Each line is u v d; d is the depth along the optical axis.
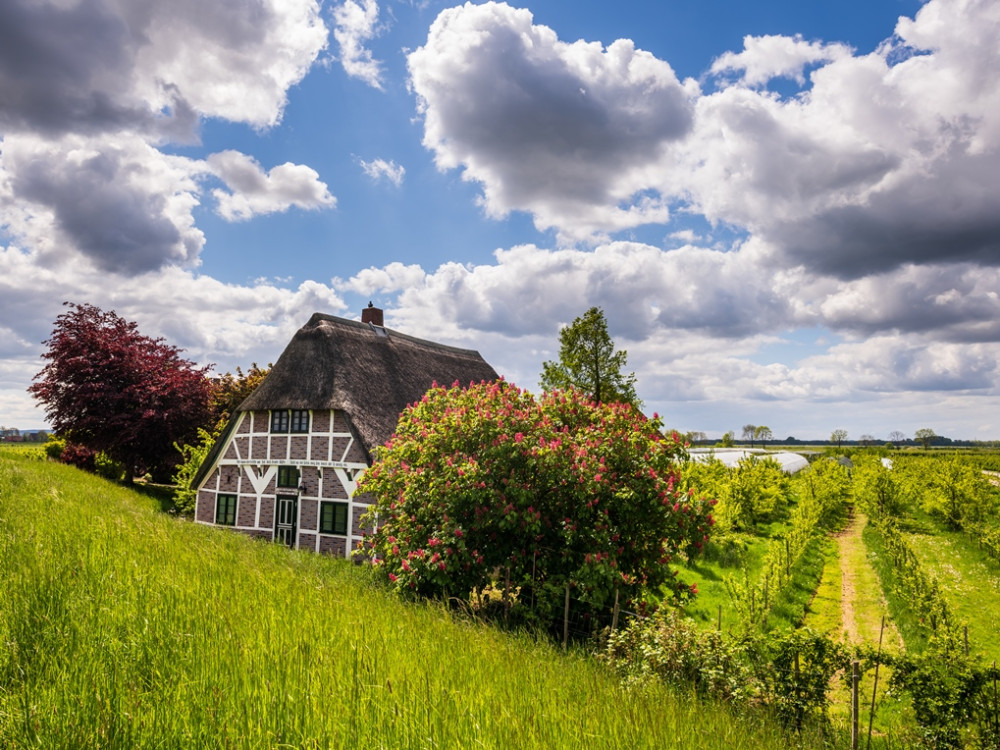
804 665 7.48
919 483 31.80
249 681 3.52
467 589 10.50
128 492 22.92
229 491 21.78
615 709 4.74
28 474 13.38
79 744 2.69
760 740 5.55
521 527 10.32
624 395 21.98
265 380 21.61
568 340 22.50
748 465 31.06
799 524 21.14
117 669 3.47
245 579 6.18
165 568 5.86
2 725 2.74
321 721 3.20
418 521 11.04
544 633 9.09
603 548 10.11
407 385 23.47
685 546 11.06
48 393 26.12
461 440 11.51
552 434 11.22
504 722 3.67
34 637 3.74
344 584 8.46
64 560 5.40
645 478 10.38
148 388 27.23
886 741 6.83
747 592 13.16
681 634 7.52
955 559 19.06
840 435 136.00
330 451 19.84
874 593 15.51
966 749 6.42
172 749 2.78
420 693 3.82
